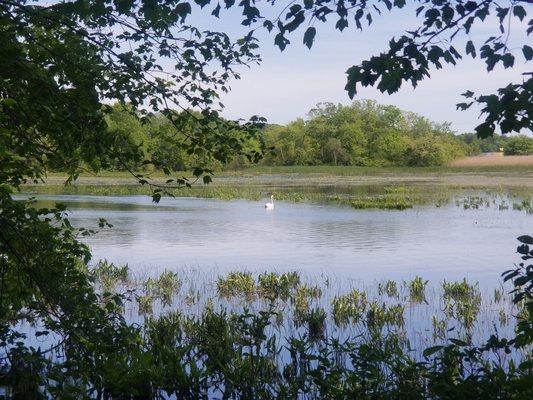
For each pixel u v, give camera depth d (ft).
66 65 26.53
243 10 21.71
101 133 26.66
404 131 618.44
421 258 86.84
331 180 344.90
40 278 28.86
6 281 30.58
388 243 101.30
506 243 100.68
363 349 31.32
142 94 28.76
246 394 33.91
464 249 94.68
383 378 30.83
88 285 30.19
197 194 215.10
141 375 34.09
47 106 25.29
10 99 24.84
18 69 24.54
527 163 499.92
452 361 29.27
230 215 146.61
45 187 252.62
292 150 516.32
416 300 60.29
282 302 59.41
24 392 30.81
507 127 17.99
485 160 524.52
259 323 35.70
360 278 72.84
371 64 19.54
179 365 35.53
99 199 193.77
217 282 67.00
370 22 21.07
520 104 17.21
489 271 77.41
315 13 20.53
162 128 30.32
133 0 22.45
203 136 28.91
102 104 27.12
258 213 151.53
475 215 144.46
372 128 565.53
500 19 19.74
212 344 39.65
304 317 51.39
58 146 28.32
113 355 30.55
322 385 30.25
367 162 540.52
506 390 24.14
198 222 131.54
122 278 70.23
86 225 122.93
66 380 29.96
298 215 146.41
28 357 30.25
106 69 28.45
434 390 25.09
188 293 63.31
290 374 36.35
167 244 100.42
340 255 89.66
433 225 125.29
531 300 20.93
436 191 234.58
